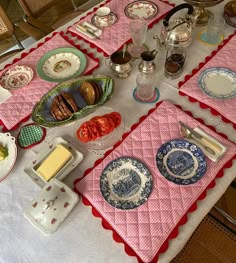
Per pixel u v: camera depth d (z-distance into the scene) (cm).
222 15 115
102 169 81
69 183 80
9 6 252
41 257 70
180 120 87
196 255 93
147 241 68
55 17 227
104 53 108
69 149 84
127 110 93
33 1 147
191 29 102
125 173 79
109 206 74
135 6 121
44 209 72
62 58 108
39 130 91
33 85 101
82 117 90
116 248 69
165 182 76
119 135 87
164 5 120
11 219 76
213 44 107
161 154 81
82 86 94
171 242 69
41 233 73
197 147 81
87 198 76
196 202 73
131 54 107
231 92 92
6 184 82
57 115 89
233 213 130
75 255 69
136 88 98
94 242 70
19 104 97
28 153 87
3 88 101
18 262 70
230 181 77
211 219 100
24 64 108
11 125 93
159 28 114
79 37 115
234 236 96
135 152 83
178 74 99
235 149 80
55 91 93
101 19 116
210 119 88
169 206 73
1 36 147
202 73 97
